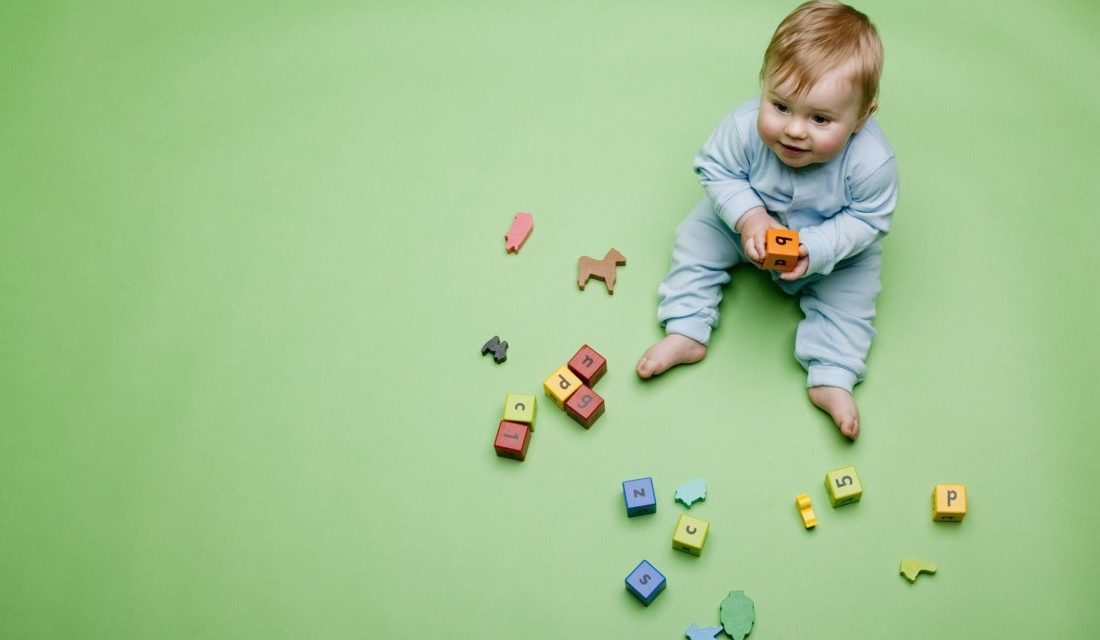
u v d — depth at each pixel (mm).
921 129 1616
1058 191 1554
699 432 1396
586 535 1336
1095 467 1348
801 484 1354
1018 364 1422
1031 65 1662
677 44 1723
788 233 1268
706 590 1292
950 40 1689
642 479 1326
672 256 1487
